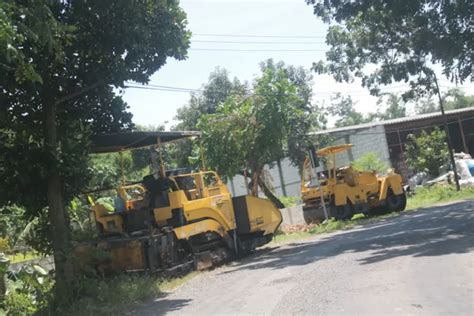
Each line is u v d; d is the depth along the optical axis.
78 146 10.89
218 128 21.98
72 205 12.63
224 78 37.66
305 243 17.44
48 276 10.38
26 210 11.01
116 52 10.94
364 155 38.44
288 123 22.86
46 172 10.30
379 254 12.04
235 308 8.40
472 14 16.02
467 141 45.59
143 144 14.35
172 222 13.71
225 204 15.41
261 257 15.23
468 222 15.87
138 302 10.20
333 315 7.09
